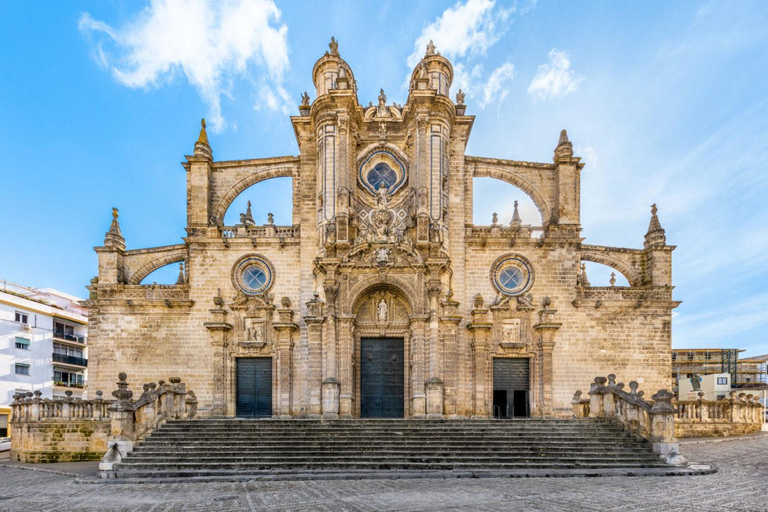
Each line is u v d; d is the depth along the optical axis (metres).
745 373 81.44
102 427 27.83
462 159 36.28
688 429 29.47
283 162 37.09
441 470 19.61
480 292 35.00
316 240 34.91
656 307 34.94
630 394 23.84
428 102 34.53
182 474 19.36
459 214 35.47
